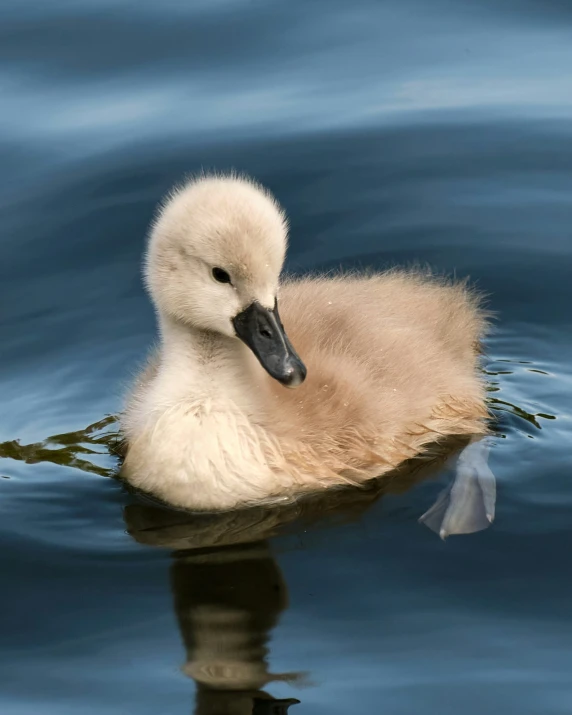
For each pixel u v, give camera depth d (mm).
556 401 12773
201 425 11148
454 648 8984
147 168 15953
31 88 17266
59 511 11102
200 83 17406
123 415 12219
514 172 15992
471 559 10023
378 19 18234
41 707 8633
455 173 15992
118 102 17094
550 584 9664
